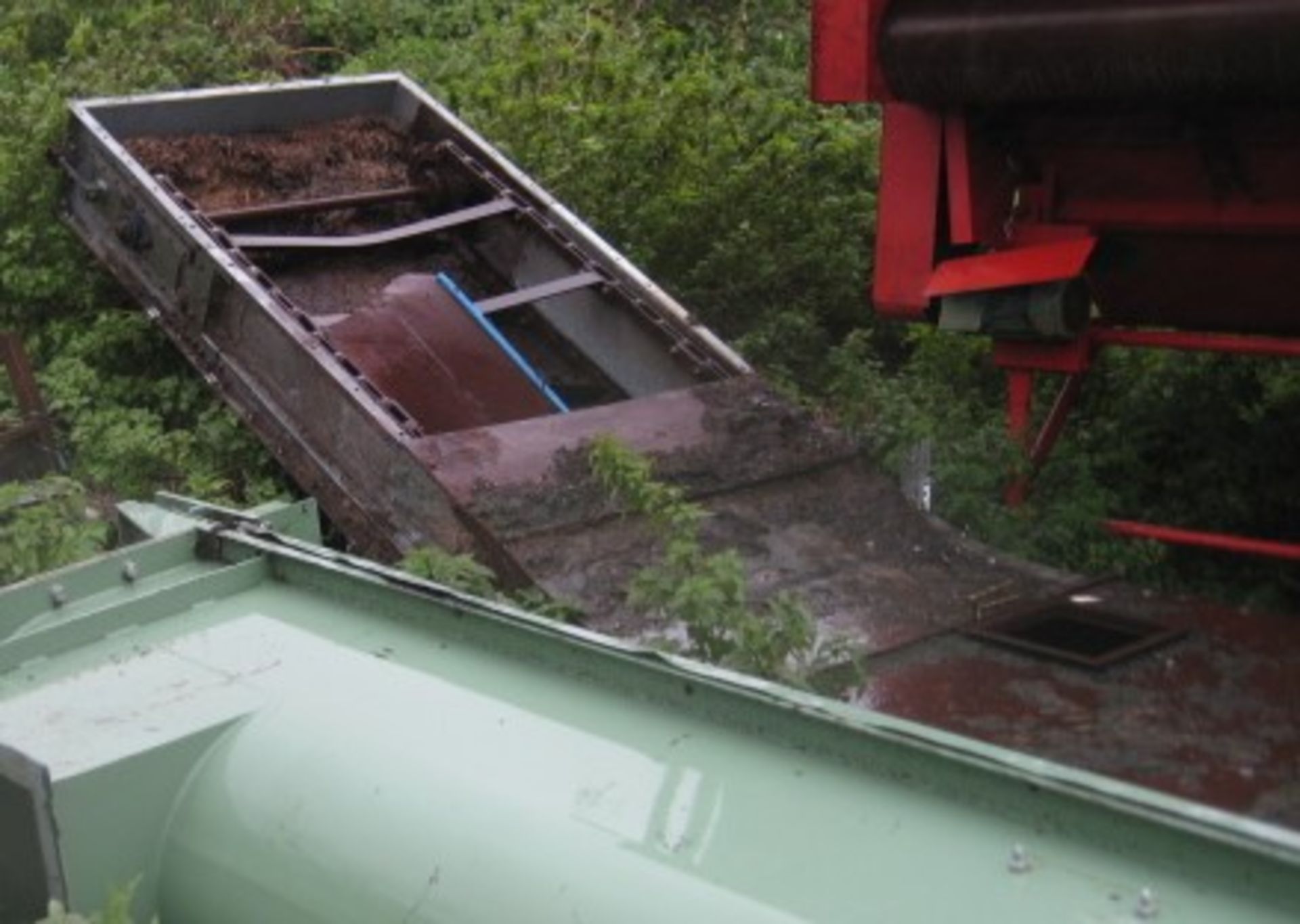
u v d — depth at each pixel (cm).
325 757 269
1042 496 634
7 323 836
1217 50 509
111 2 1150
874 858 225
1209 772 407
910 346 848
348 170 812
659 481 556
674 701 274
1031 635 489
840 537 555
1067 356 611
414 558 451
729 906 219
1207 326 649
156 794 275
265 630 321
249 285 656
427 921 239
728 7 1266
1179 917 205
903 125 606
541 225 738
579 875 231
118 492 702
